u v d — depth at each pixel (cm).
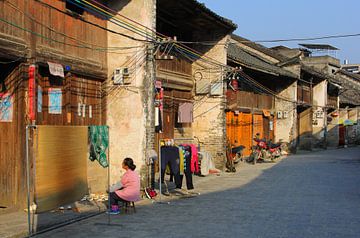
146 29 1314
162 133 1662
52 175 878
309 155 3016
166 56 1364
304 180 1681
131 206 1091
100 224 920
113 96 1330
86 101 1245
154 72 1351
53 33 1074
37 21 1014
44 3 969
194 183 1592
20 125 973
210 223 939
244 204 1168
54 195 884
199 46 1966
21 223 873
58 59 1086
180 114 1750
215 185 1551
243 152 2500
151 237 821
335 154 3134
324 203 1187
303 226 918
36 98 1006
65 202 927
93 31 1259
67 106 1140
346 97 4719
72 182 953
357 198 1270
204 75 1955
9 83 988
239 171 2011
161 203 1179
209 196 1305
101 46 1302
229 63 2105
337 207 1130
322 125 3731
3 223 870
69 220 927
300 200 1234
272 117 3017
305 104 3328
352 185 1540
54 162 884
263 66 2525
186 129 1916
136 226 908
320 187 1491
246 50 2981
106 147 1167
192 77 1969
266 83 2914
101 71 1295
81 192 994
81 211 1024
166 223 937
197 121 1978
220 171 1909
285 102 3081
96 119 1301
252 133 2648
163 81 1642
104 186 1263
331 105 4059
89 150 1098
